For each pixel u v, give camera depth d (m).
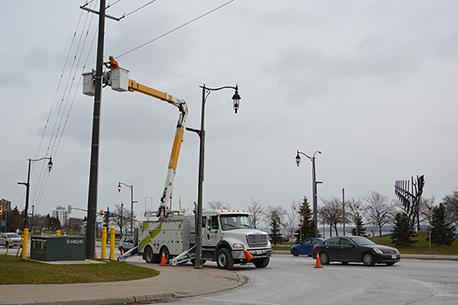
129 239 41.19
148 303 12.69
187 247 26.50
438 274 20.12
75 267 17.52
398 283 16.89
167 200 28.27
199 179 24.73
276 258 35.47
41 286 13.81
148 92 27.09
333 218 71.19
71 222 123.31
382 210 85.94
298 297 13.63
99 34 23.05
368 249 25.39
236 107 25.67
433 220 47.75
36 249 19.73
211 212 25.72
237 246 23.72
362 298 13.20
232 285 16.81
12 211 104.06
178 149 28.80
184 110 29.03
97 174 21.95
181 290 14.64
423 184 59.03
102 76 22.89
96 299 11.98
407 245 47.12
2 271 15.03
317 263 24.89
